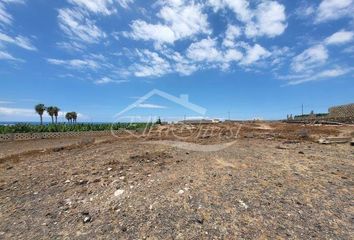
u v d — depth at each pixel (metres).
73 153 11.13
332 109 50.19
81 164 8.31
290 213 4.16
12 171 7.76
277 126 31.58
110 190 5.41
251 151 10.42
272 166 7.44
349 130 21.28
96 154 10.36
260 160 8.37
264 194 5.02
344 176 6.33
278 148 11.35
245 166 7.46
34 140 23.19
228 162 8.09
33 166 8.38
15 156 10.98
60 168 7.85
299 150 10.66
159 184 5.69
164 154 9.90
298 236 3.45
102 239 3.45
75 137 26.39
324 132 19.72
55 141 21.56
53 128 29.48
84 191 5.45
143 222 3.88
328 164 7.72
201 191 5.17
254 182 5.80
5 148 16.28
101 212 4.33
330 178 6.16
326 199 4.77
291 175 6.40
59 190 5.64
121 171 7.12
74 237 3.54
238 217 4.02
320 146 11.98
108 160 8.83
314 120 43.81
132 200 4.77
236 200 4.70
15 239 3.53
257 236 3.45
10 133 23.86
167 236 3.47
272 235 3.48
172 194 5.02
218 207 4.38
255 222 3.85
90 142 16.33
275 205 4.48
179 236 3.46
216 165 7.65
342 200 4.72
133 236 3.49
